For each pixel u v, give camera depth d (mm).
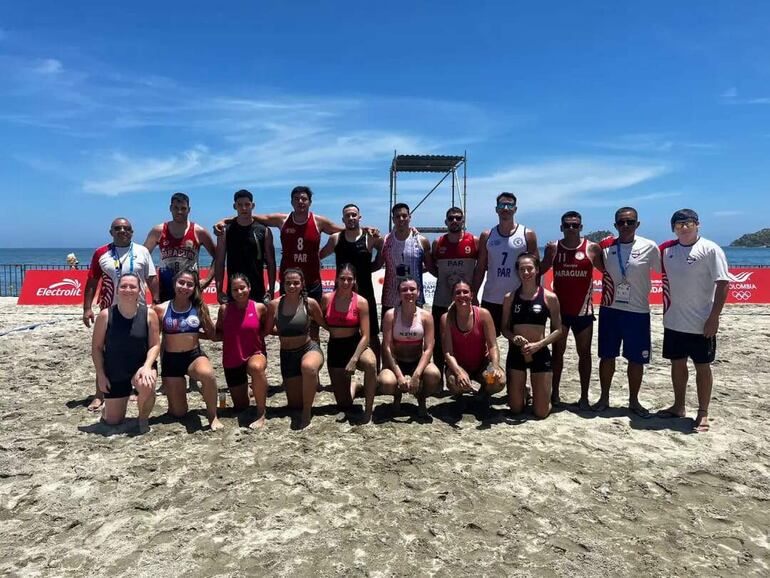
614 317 4750
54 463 3762
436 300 5414
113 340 4301
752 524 3043
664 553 2764
